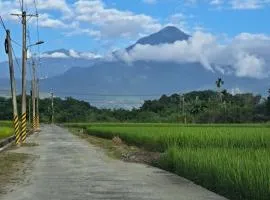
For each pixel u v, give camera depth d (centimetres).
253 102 13500
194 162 1775
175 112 14188
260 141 2831
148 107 15675
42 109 16475
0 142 3706
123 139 4594
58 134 6688
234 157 1639
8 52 4088
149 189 1536
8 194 1441
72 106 16850
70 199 1350
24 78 4722
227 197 1380
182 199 1350
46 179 1784
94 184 1650
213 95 15138
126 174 1939
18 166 2253
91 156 2862
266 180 1238
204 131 3653
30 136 5947
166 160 2166
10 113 14250
